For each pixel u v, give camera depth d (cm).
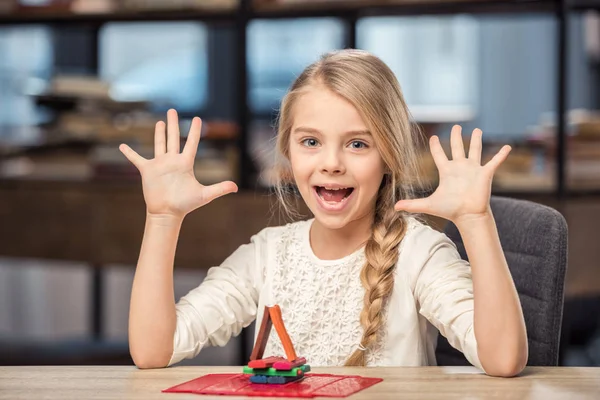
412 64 486
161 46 477
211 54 477
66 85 333
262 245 169
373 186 149
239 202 304
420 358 156
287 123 162
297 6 307
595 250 288
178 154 142
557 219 161
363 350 155
